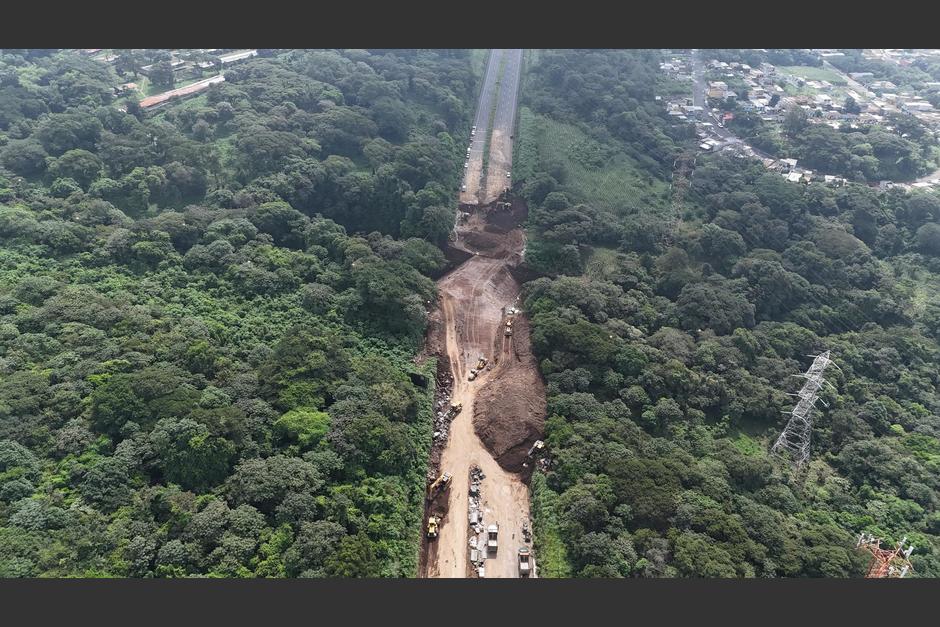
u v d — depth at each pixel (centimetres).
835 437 13800
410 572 10394
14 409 9900
